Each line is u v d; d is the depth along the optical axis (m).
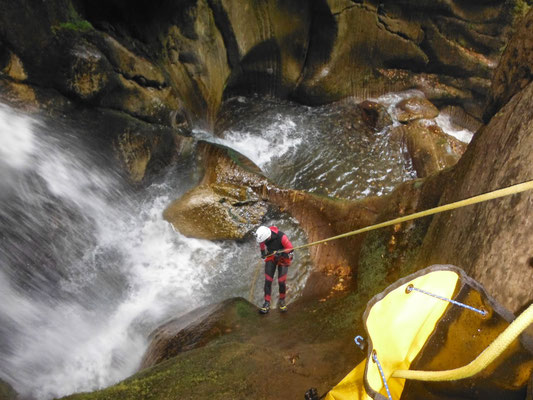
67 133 7.89
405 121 13.96
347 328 5.09
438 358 1.37
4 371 5.76
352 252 7.53
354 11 13.86
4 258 6.48
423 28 14.97
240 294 7.80
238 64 12.90
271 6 12.77
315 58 14.24
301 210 8.49
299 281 7.68
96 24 8.99
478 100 15.80
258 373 4.30
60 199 7.44
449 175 5.92
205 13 11.12
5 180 6.75
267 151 12.59
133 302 7.58
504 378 1.23
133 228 8.52
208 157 9.72
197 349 4.93
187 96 11.33
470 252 3.58
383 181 12.30
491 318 1.30
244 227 8.56
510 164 3.53
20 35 7.20
